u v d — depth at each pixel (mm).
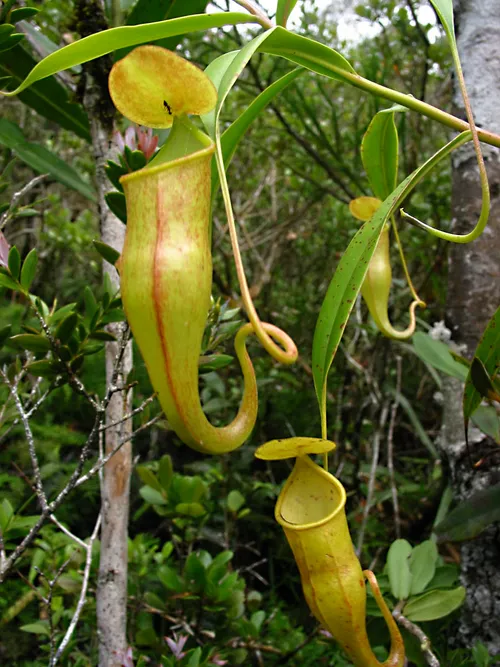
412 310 493
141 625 660
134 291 307
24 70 589
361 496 1071
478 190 621
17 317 1337
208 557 693
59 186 2145
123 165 431
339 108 1594
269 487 1094
